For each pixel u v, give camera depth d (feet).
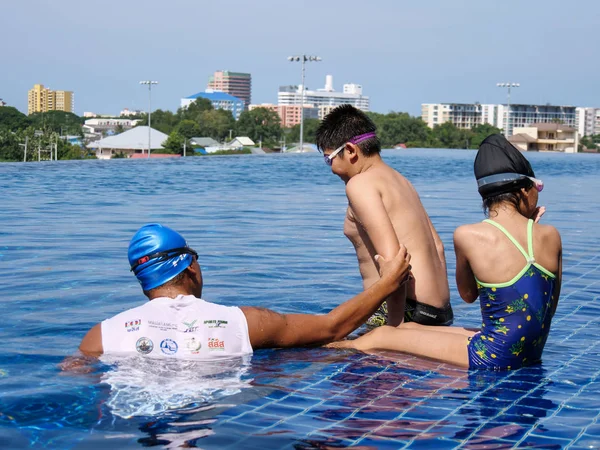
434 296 12.55
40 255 19.65
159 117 445.78
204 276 17.24
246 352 10.66
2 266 18.02
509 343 10.62
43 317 13.09
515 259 10.83
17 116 388.98
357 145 12.88
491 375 10.34
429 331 11.44
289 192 42.57
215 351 10.43
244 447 7.51
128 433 7.87
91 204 33.35
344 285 16.39
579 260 20.71
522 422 8.37
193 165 73.72
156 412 8.49
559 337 12.53
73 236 23.21
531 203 11.28
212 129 388.37
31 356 10.63
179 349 10.30
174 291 10.67
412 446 7.61
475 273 11.06
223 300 14.65
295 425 8.16
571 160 113.09
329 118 13.15
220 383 9.56
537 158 123.75
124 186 44.34
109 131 492.54
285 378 9.87
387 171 12.92
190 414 8.45
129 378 9.62
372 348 11.52
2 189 40.06
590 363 11.00
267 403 8.87
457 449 7.54
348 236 13.25
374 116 345.92
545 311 10.86
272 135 385.09
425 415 8.56
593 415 8.61
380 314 13.12
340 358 11.01
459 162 93.04
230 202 35.94
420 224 12.66
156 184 46.78
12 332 12.05
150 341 10.34
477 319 13.73
